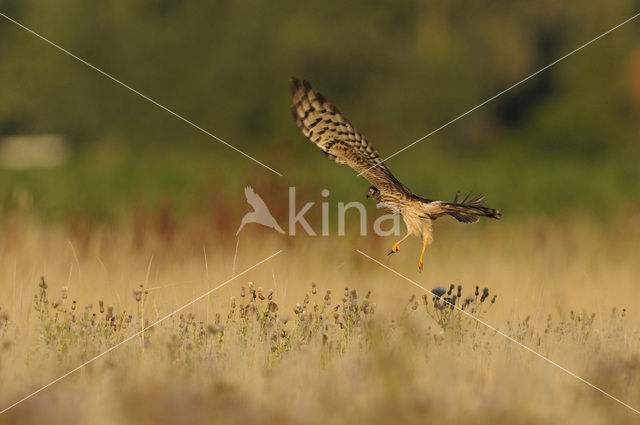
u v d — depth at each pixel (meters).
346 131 20.09
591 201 66.06
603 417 18.66
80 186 55.47
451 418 17.70
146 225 42.03
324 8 108.06
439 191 67.06
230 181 52.78
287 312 27.78
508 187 67.88
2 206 51.22
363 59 107.38
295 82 19.62
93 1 111.81
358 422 17.44
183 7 109.38
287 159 49.94
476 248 46.28
